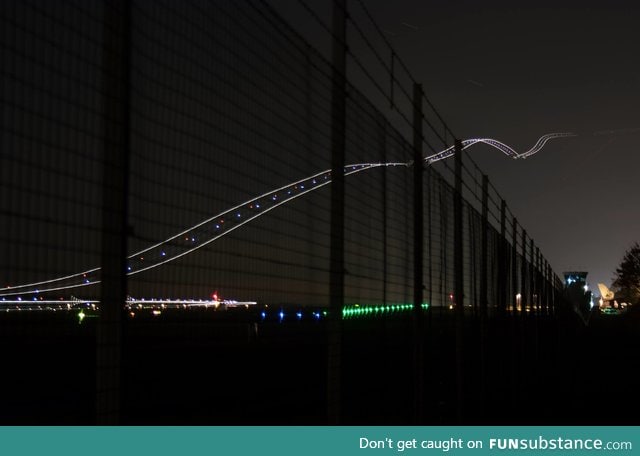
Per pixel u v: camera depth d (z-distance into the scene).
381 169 5.59
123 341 2.78
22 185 2.27
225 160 3.39
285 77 4.01
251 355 13.63
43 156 2.36
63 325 3.14
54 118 2.42
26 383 12.30
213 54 3.34
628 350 31.09
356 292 5.01
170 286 3.00
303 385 11.31
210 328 3.81
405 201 6.25
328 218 4.50
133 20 2.86
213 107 3.32
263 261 3.69
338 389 4.56
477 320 9.56
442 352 7.99
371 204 5.35
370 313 5.31
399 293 6.00
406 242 6.23
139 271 2.87
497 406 11.09
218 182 3.33
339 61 4.79
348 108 4.93
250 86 3.64
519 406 12.27
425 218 6.84
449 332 8.16
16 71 2.27
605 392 15.23
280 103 3.93
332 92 4.62
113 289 2.71
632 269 72.75
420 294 6.51
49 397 11.09
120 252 2.73
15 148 2.25
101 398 2.72
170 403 8.72
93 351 13.88
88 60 2.60
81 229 2.54
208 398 9.51
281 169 3.91
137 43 2.87
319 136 4.39
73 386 12.23
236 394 10.09
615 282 90.44
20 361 13.52
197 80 3.22
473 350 9.02
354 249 4.99
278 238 3.85
